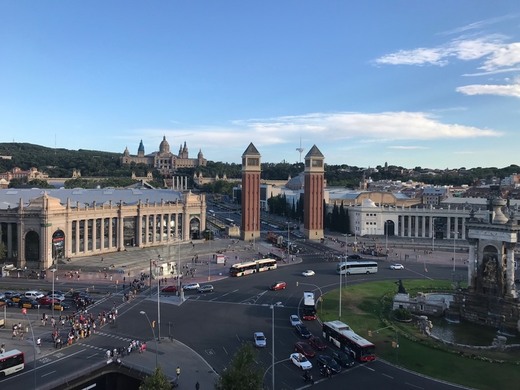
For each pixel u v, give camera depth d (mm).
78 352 92938
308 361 86000
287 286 149875
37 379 80375
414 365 87312
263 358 90312
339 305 126438
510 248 111688
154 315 117562
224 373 66875
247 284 152375
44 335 102438
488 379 81438
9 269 168125
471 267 118938
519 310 108438
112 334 103375
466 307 117875
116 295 136000
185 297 134875
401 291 132250
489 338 104812
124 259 189250
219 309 123250
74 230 190125
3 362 81062
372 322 113000
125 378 85625
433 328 111938
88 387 81875
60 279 155625
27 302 124062
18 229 176375
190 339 100375
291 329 107625
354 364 87812
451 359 90312
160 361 88125
